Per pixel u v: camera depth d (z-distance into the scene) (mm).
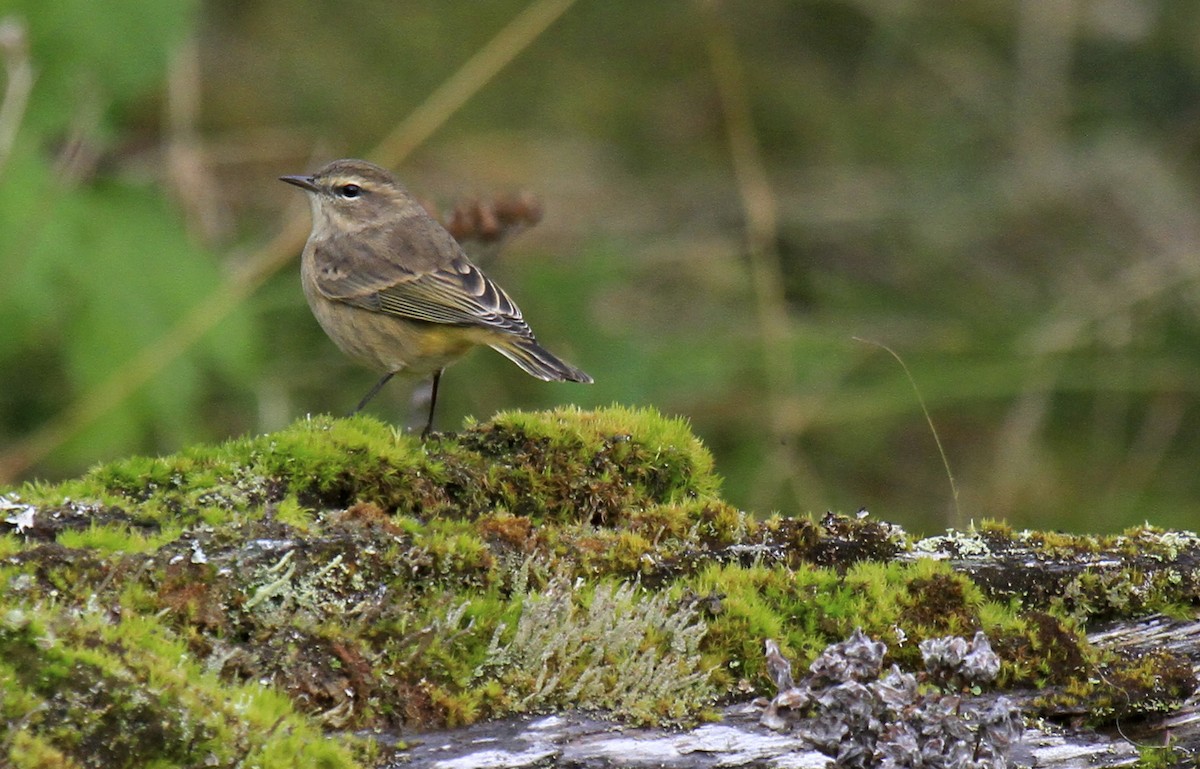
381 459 6984
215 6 17719
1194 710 6355
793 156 17828
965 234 16625
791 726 5824
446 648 5832
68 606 5492
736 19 19172
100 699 4938
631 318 15195
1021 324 15422
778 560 6805
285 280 14469
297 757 5125
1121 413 15047
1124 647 6695
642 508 7332
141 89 13258
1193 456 14844
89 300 12539
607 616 6035
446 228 11484
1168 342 15195
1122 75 18297
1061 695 6301
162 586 5734
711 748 5711
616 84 18656
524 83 18328
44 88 12844
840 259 16391
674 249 15875
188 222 14227
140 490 6652
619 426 7535
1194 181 17469
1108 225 16797
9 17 12359
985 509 14070
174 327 12758
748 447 13922
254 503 6641
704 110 18312
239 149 16172
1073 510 14188
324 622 5809
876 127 18078
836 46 19125
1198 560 7027
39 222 12305
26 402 13172
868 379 14852
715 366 14008
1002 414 15242
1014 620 6492
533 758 5535
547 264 14797
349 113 16922
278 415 12977
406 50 17891
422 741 5551
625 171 17547
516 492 7246
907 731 5734
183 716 5031
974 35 18719
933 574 6598
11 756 4707
